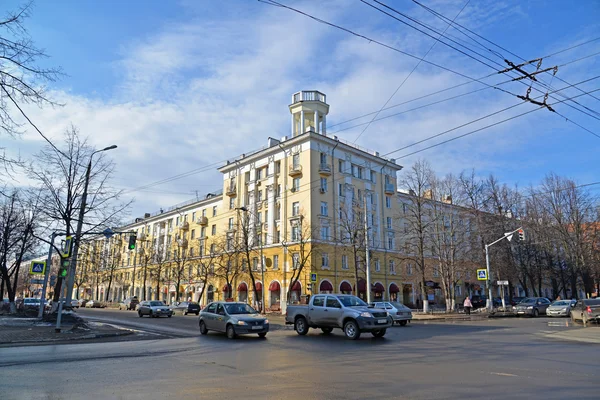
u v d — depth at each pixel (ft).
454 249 124.98
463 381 24.75
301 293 142.51
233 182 183.11
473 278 143.95
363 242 137.80
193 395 21.65
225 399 20.75
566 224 148.05
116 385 24.17
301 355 37.29
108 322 90.02
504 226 145.07
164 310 112.57
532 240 153.99
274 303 153.89
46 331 60.23
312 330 66.08
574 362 31.73
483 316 110.01
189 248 216.33
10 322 74.95
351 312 51.78
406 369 29.19
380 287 160.25
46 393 22.16
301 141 154.92
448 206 130.72
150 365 31.65
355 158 167.22
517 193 156.66
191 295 203.92
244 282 167.63
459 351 38.93
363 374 27.40
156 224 251.39
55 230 85.97
